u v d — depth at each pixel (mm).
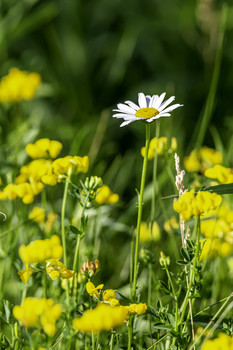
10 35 2016
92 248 1132
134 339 1073
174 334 992
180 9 2400
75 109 2156
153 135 1672
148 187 1300
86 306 1018
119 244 1380
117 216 1454
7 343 1012
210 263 1129
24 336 1019
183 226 1014
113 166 1607
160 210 1316
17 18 2064
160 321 1002
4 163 1205
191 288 1010
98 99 2363
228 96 2160
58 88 2184
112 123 2088
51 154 1126
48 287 1085
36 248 1008
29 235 1203
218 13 2104
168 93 2121
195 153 1261
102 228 1234
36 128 1493
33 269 1008
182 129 2018
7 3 2260
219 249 1105
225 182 1072
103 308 955
